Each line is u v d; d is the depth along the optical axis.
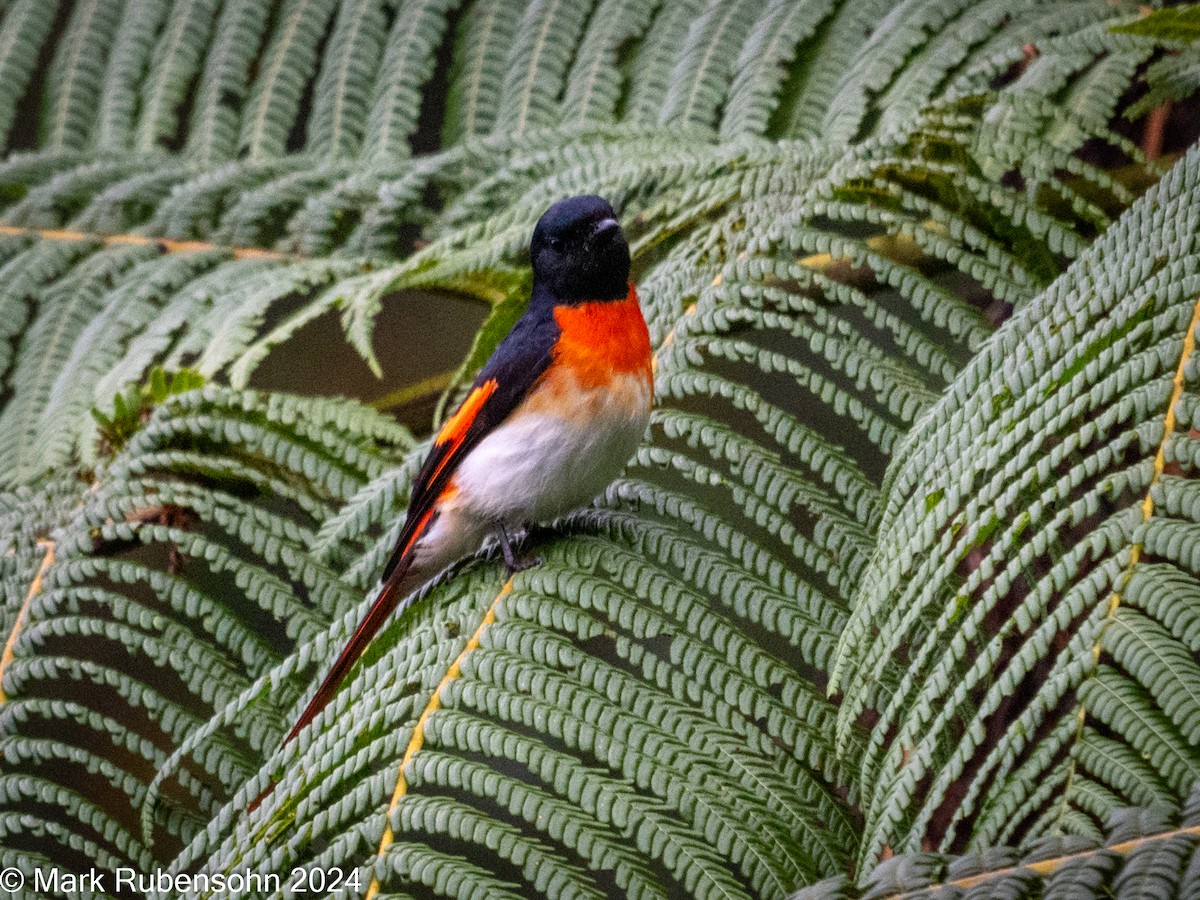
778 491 5.13
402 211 7.94
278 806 4.55
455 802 4.23
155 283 7.94
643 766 4.27
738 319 5.58
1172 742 3.30
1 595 6.02
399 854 4.15
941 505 4.13
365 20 8.75
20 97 9.67
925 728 4.34
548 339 5.86
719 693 4.55
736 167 6.65
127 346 7.85
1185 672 3.32
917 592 4.15
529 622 4.88
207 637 8.66
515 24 8.49
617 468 5.91
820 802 4.31
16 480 7.27
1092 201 6.24
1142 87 6.89
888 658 4.04
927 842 4.65
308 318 7.04
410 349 11.55
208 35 9.38
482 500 5.91
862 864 3.75
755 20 7.77
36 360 7.90
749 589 4.91
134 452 6.61
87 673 5.61
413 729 4.49
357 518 6.16
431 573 6.11
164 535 6.02
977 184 5.63
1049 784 3.44
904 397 5.14
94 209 8.55
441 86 9.73
